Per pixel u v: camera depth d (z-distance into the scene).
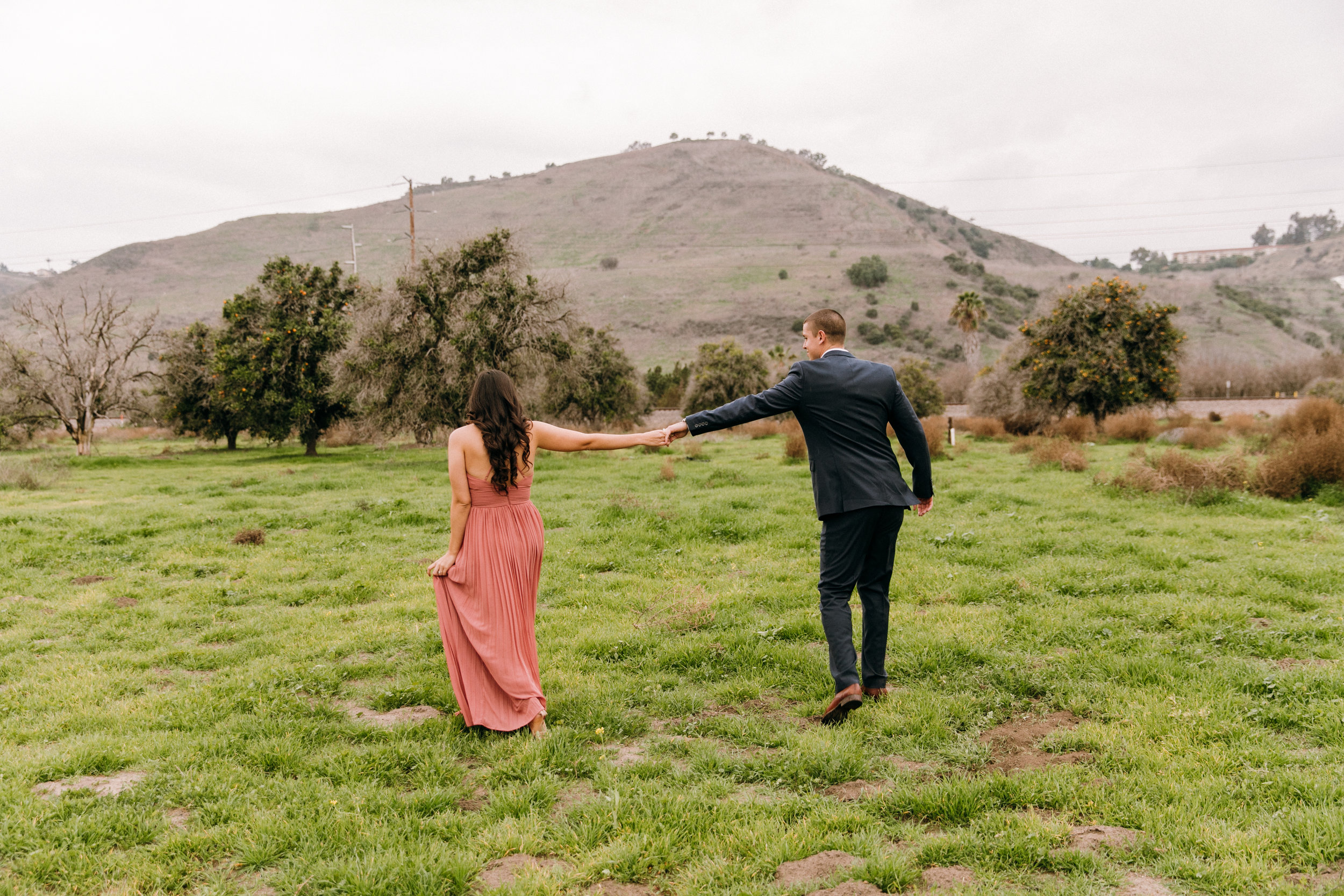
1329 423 16.94
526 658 4.01
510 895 2.52
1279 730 3.70
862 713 4.04
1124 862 2.63
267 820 3.03
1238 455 12.76
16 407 29.06
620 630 5.71
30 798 3.21
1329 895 2.33
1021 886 2.52
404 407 22.86
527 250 23.62
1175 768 3.28
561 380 27.02
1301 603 5.83
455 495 3.91
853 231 182.00
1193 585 6.39
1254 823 2.80
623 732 3.96
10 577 8.02
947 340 98.06
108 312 27.95
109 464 24.52
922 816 3.05
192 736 3.94
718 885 2.57
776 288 123.69
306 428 27.19
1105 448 20.64
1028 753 3.62
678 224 197.00
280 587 7.43
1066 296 27.19
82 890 2.62
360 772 3.48
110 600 7.12
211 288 157.12
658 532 9.51
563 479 16.44
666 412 52.97
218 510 12.54
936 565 7.48
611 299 123.81
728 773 3.47
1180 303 109.75
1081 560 7.46
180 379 30.47
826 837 2.84
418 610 6.45
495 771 3.45
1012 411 31.09
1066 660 4.79
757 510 10.98
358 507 11.88
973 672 4.71
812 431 4.12
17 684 4.89
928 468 4.14
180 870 2.72
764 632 5.48
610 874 2.64
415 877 2.60
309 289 27.45
